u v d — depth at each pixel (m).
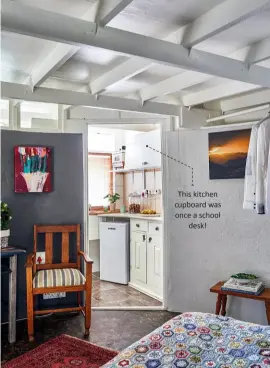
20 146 3.45
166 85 3.12
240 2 1.75
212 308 3.44
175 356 1.44
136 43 2.00
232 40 2.31
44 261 3.52
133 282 4.61
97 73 2.93
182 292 3.59
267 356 1.40
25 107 4.01
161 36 2.25
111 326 3.26
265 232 3.18
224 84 3.28
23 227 3.46
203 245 3.48
